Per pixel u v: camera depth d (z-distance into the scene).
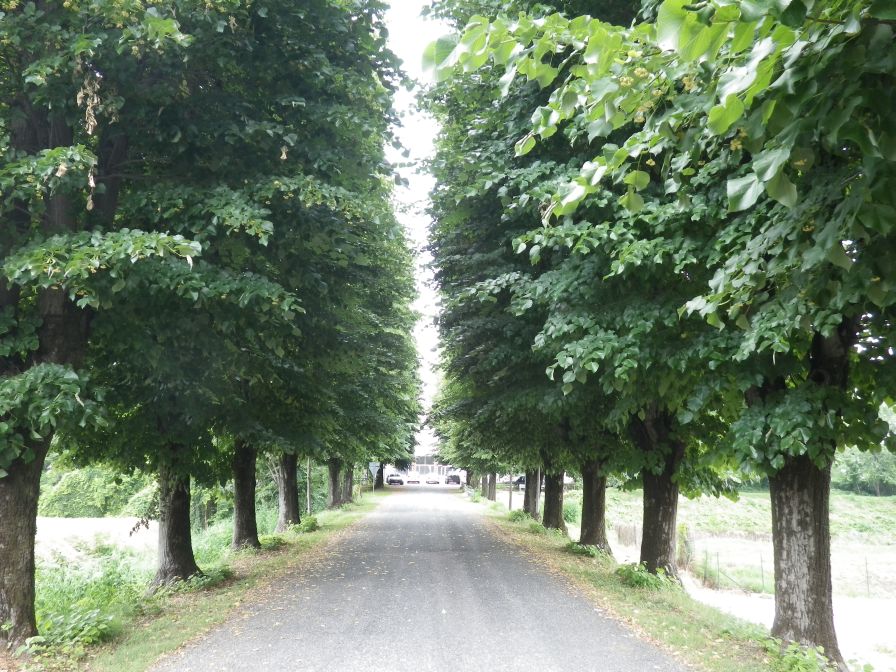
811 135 2.95
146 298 8.28
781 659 6.66
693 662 6.68
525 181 9.01
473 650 7.09
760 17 2.05
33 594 7.42
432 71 2.70
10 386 6.54
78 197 8.36
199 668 6.46
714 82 3.02
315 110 9.34
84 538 20.52
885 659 13.19
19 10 7.22
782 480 7.71
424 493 58.50
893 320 5.95
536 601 9.70
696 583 22.94
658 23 2.25
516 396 12.75
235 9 8.11
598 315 8.27
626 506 50.66
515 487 73.00
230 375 11.18
